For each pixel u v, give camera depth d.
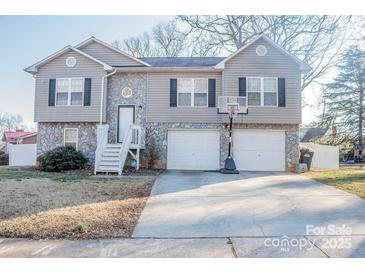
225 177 11.46
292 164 14.04
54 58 14.64
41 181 9.46
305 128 32.00
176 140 14.45
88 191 7.96
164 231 5.00
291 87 14.07
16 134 33.84
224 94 14.00
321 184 9.56
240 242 4.52
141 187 8.80
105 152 12.81
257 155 14.20
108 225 5.21
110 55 15.30
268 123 14.01
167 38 25.52
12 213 5.66
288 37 21.72
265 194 7.97
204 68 14.12
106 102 14.53
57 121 14.51
